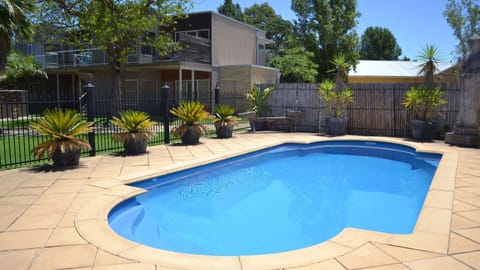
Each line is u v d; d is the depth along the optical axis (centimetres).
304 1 3117
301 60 2742
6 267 298
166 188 669
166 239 428
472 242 344
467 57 979
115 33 1476
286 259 311
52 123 703
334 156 996
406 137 1198
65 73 2327
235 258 314
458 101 1127
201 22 2081
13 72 2025
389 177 764
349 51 3022
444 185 556
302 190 663
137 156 839
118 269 295
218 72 2098
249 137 1212
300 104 1409
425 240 349
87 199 493
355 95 1288
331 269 292
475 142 960
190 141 1039
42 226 391
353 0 3022
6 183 579
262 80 2156
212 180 736
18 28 1118
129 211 524
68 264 304
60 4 1477
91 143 830
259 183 713
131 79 2105
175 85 2166
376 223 491
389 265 298
